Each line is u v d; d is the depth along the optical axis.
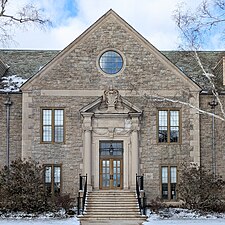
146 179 33.78
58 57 34.31
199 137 34.25
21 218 29.08
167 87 34.28
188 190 32.00
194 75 37.44
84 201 30.20
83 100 34.19
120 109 34.00
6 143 34.44
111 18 34.69
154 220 28.59
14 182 30.92
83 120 33.84
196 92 34.28
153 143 34.03
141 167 33.84
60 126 34.09
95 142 34.00
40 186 31.34
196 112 34.12
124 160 33.91
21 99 34.84
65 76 34.28
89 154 33.53
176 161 34.00
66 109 34.09
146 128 34.12
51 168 33.81
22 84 34.31
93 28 34.53
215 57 40.41
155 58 34.53
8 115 34.66
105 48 34.44
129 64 34.41
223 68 35.62
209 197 31.95
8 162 34.28
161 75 34.38
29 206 30.77
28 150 33.69
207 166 34.59
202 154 34.66
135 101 34.19
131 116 33.75
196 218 29.53
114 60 34.53
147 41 34.41
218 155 34.78
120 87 34.25
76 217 29.55
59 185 33.75
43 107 34.03
